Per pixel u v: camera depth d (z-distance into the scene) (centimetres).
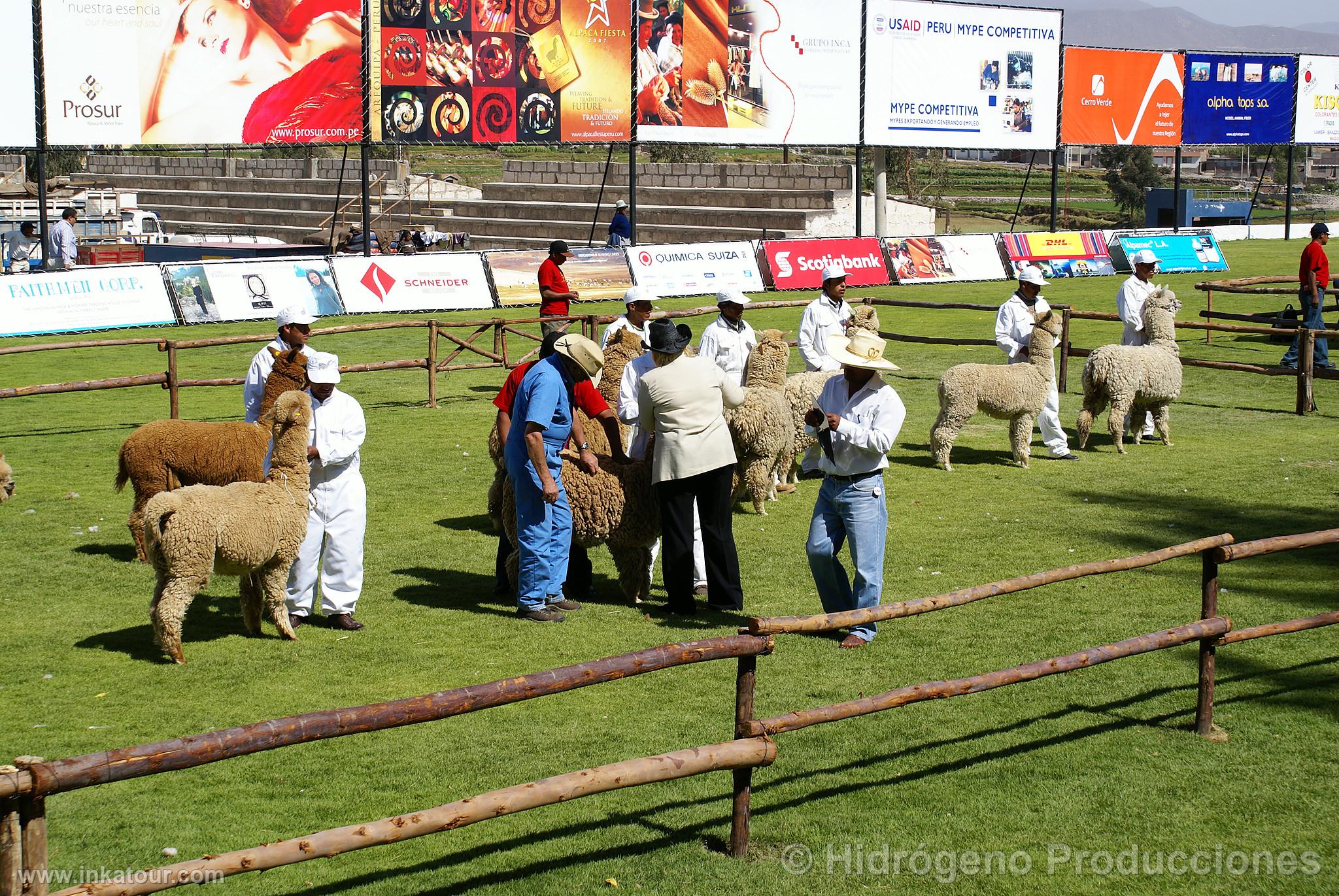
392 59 2553
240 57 2423
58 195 3981
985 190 7288
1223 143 3719
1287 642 775
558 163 4588
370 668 720
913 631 791
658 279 2620
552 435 798
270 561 752
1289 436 1434
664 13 2798
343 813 547
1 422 1491
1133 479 1217
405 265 2388
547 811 561
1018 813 554
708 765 479
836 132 3017
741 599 834
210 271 2211
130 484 1170
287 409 744
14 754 591
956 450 1371
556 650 752
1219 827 541
